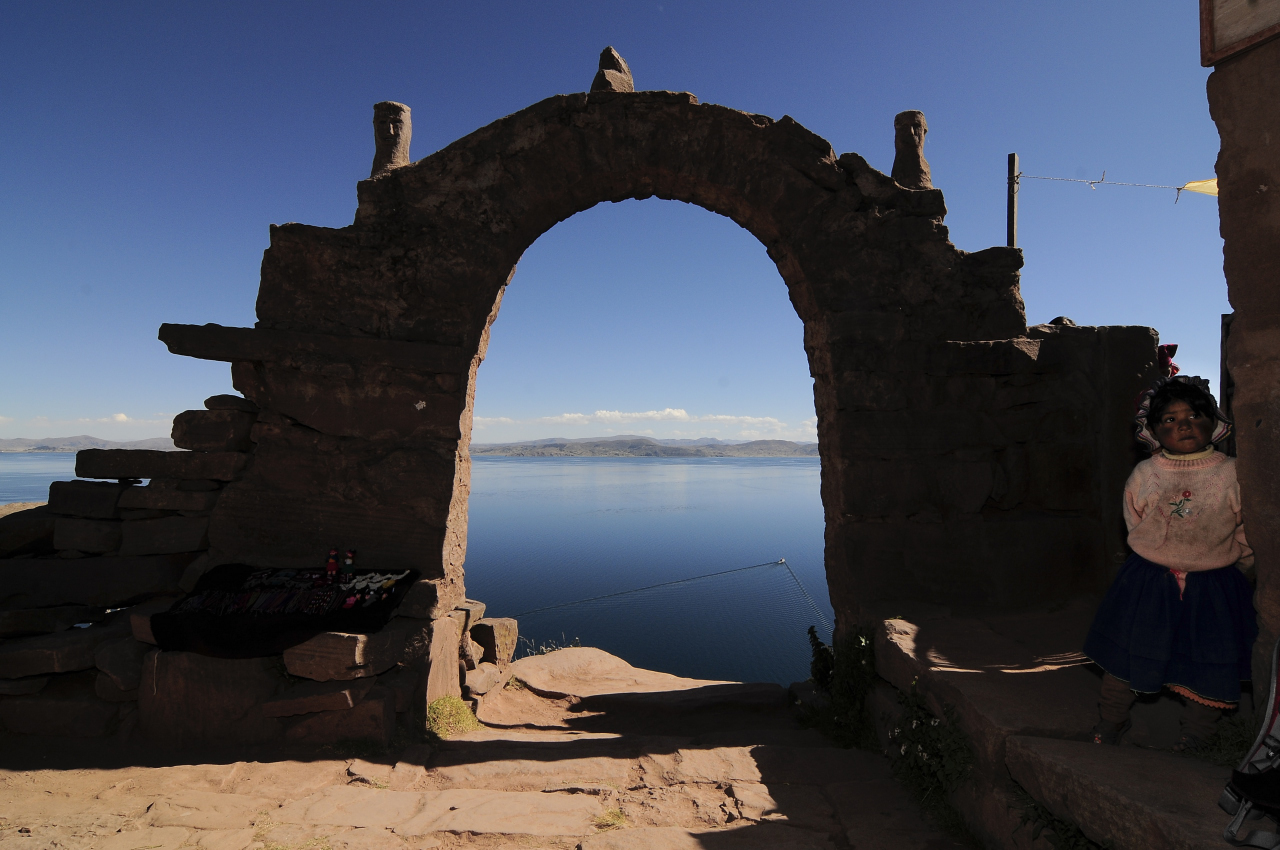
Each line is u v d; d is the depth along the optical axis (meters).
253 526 5.06
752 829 3.22
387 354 5.16
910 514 5.27
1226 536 2.46
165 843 3.03
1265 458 2.36
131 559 4.88
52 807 3.43
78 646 4.38
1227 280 2.52
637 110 5.44
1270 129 2.34
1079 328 5.52
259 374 5.17
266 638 4.32
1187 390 2.59
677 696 6.14
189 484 5.09
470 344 5.33
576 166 5.43
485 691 5.91
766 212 5.54
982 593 5.20
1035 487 5.39
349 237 5.25
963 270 5.49
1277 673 1.91
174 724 4.31
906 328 5.43
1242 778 1.91
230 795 3.56
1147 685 2.50
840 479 5.38
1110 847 2.22
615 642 14.21
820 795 3.63
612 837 3.10
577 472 188.75
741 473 187.62
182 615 4.41
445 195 5.36
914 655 3.94
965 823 3.17
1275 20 2.27
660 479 145.50
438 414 5.18
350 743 4.28
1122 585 2.70
